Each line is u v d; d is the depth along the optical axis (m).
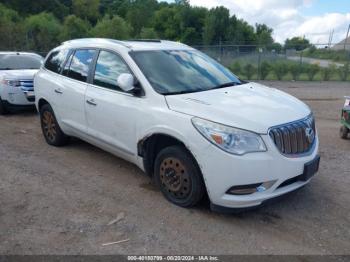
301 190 5.00
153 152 4.75
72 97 5.81
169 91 4.64
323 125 9.16
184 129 4.09
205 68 5.41
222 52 27.03
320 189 5.04
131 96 4.80
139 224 4.11
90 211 4.41
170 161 4.42
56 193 4.89
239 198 3.87
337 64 26.12
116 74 5.11
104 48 5.45
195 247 3.70
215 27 73.31
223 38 73.19
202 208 4.43
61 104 6.13
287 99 4.77
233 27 72.69
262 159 3.82
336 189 5.04
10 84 9.38
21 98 9.44
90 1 88.88
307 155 4.20
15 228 4.04
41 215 4.32
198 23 79.75
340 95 15.77
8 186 5.10
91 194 4.86
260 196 3.90
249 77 24.50
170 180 4.48
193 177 4.19
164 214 4.31
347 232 3.99
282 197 4.14
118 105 4.93
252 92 4.85
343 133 7.62
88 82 5.58
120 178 5.37
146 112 4.53
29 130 8.15
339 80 23.70
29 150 6.64
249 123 3.90
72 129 6.06
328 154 6.56
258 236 3.89
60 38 42.62
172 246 3.71
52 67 6.59
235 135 3.84
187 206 4.38
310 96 15.39
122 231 3.98
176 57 5.32
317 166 4.40
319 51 29.39
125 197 4.76
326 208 4.52
